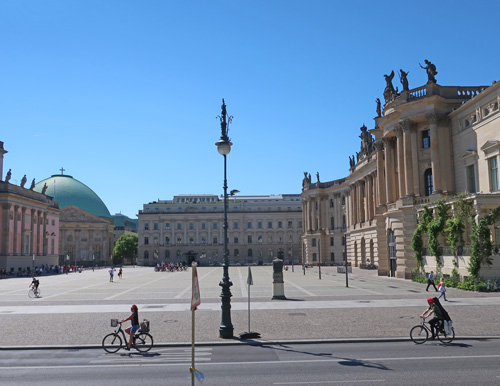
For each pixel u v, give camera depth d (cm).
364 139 10856
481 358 1941
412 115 6334
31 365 1966
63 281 8194
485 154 5419
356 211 11662
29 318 3234
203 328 2783
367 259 10512
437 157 6094
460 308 3406
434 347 2212
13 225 12012
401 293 4622
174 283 7256
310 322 2936
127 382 1652
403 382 1576
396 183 7044
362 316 3144
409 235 6203
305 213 16450
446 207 5291
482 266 4650
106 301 4344
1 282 7975
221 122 2720
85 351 2267
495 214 4616
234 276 9206
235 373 1755
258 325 2847
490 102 5353
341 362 1916
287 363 1920
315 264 14925
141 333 2278
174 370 1838
